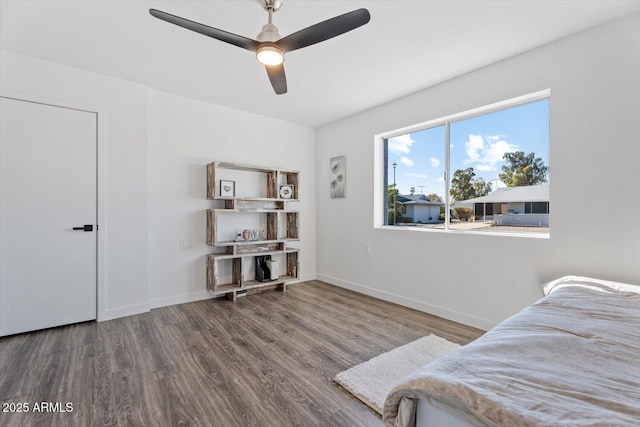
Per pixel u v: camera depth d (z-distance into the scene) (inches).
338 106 145.7
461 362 39.1
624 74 78.3
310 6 73.9
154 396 67.9
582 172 85.0
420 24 81.0
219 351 89.3
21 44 92.2
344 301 139.3
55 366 80.0
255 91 128.4
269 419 61.0
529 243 95.8
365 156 152.3
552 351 42.1
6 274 97.5
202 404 65.3
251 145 156.0
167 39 89.1
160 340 96.3
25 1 72.1
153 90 126.9
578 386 33.4
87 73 109.4
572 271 87.0
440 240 120.2
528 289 96.1
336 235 169.2
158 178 128.6
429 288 123.8
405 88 124.0
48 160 103.4
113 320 113.2
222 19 79.7
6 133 97.0
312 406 65.1
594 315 56.4
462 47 92.7
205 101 140.1
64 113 105.9
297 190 163.8
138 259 120.5
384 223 150.6
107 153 113.8
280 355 87.1
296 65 104.1
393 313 123.3
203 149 140.5
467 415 32.1
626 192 78.1
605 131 81.1
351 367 80.4
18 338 96.5
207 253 141.8
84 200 109.8
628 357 40.5
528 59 95.1
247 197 144.9
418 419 37.3
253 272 156.9
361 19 58.6
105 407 63.9
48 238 103.8
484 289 106.8
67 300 107.3
